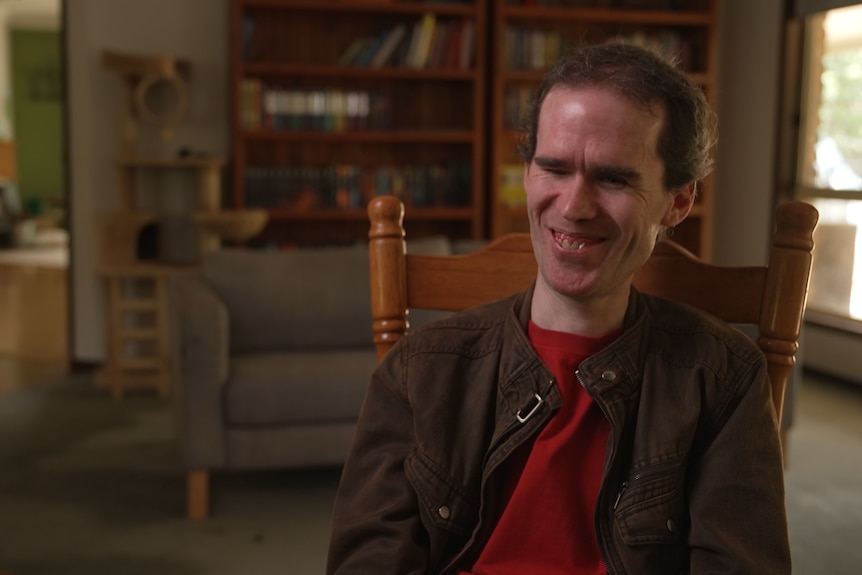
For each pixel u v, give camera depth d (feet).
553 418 3.09
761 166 16.72
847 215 15.48
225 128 15.78
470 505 3.14
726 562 2.79
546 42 16.34
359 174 16.10
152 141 15.61
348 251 11.34
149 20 15.35
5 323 20.43
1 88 44.88
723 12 17.62
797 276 3.57
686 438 2.98
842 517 9.10
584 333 3.14
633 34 16.81
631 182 2.84
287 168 15.79
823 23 15.87
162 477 10.32
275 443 9.16
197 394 8.96
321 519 9.11
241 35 14.97
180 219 15.71
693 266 3.67
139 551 8.22
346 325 10.89
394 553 3.07
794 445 11.54
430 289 3.85
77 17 15.07
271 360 9.92
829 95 15.74
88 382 14.92
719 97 17.78
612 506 2.99
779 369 3.58
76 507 9.36
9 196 39.09
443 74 15.69
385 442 3.28
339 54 16.20
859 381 14.79
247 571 7.81
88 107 15.21
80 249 15.44
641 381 3.10
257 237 16.22
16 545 8.32
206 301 9.20
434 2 15.79
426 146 16.75
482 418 3.17
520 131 3.18
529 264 3.83
